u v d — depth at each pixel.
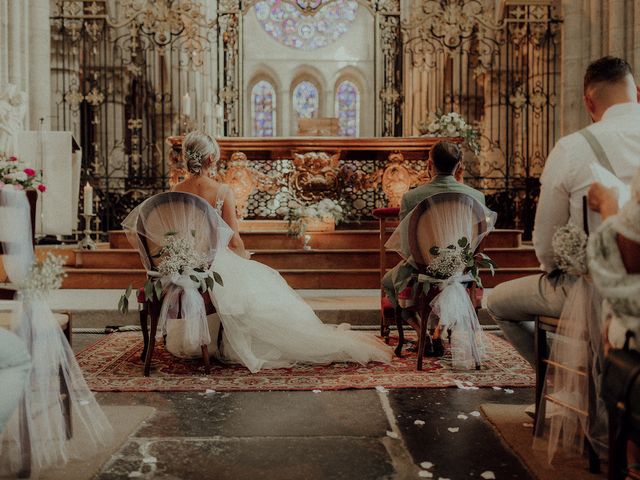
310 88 31.67
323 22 31.31
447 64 17.34
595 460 2.45
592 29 10.57
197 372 4.26
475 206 4.19
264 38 31.30
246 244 8.86
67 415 2.69
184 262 4.07
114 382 3.95
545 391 2.70
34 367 2.47
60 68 13.40
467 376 4.11
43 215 8.88
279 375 4.15
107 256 8.35
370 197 10.50
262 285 4.56
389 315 5.07
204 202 4.12
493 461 2.62
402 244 4.30
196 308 4.14
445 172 4.41
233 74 12.23
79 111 12.63
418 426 3.10
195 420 3.19
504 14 11.88
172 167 8.90
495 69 15.23
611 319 2.12
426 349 4.87
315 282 8.00
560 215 2.65
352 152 9.73
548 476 2.41
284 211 9.85
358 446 2.80
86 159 11.55
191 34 11.48
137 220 4.12
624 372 1.80
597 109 2.68
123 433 2.92
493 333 5.87
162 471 2.50
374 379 4.02
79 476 2.42
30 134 8.87
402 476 2.46
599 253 1.92
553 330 2.71
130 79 16.06
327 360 4.49
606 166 2.48
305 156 9.40
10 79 10.26
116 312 6.16
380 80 23.97
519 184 13.10
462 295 4.24
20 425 2.36
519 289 2.93
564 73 10.89
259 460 2.62
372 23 31.23
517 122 13.02
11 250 2.45
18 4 10.28
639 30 9.77
